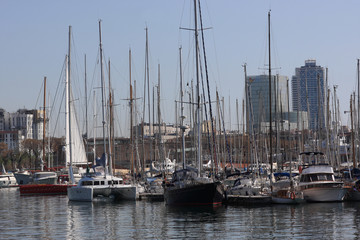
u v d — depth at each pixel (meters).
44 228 51.03
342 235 43.78
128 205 71.69
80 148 104.06
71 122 103.12
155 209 65.25
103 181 78.44
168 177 96.06
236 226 49.53
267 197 67.88
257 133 122.38
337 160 99.88
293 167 105.38
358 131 103.75
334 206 64.75
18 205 76.50
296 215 56.53
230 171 92.81
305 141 132.38
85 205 73.31
